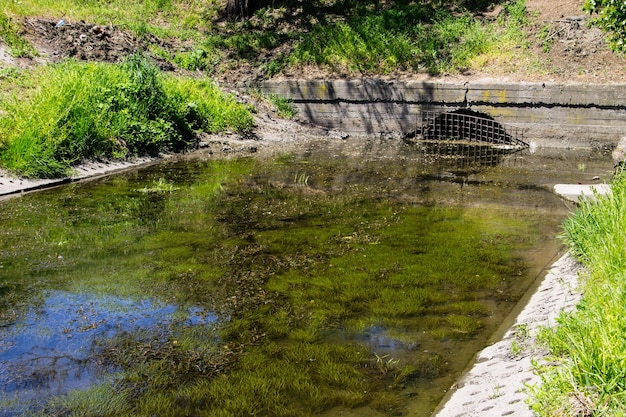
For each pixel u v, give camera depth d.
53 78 12.45
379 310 5.48
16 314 5.36
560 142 15.27
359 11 20.47
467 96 15.99
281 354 4.69
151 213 8.73
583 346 3.41
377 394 4.11
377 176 11.68
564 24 17.06
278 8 21.47
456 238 7.68
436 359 4.58
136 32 18.16
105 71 13.62
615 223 5.63
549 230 8.02
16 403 4.02
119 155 12.05
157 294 5.83
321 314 5.39
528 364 4.08
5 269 6.41
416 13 19.34
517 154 14.30
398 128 16.97
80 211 8.73
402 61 17.64
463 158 13.77
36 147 10.37
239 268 6.55
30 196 9.52
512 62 16.59
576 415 3.11
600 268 5.00
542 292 5.61
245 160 13.19
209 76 18.08
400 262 6.76
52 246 7.18
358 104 17.20
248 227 8.12
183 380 4.32
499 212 8.99
